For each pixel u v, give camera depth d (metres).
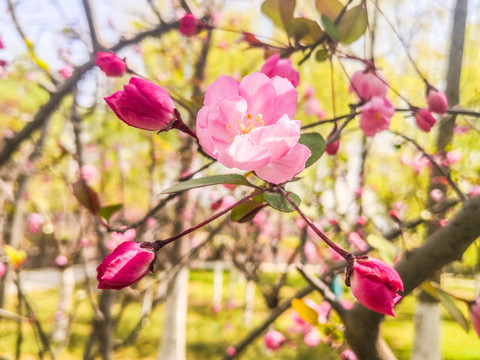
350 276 0.72
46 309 9.80
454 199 2.16
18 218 3.42
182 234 0.80
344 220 3.63
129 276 0.73
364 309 1.15
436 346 3.51
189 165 3.28
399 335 8.93
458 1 2.71
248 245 4.92
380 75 1.26
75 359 6.70
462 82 3.95
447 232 1.04
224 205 3.02
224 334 9.06
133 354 7.09
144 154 5.66
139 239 2.84
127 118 0.78
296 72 1.01
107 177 5.48
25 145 3.78
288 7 1.20
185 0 1.66
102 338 2.62
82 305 9.50
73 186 1.33
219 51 5.16
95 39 1.95
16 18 2.06
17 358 2.50
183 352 5.48
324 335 1.62
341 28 1.21
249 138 0.70
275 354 6.62
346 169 4.07
